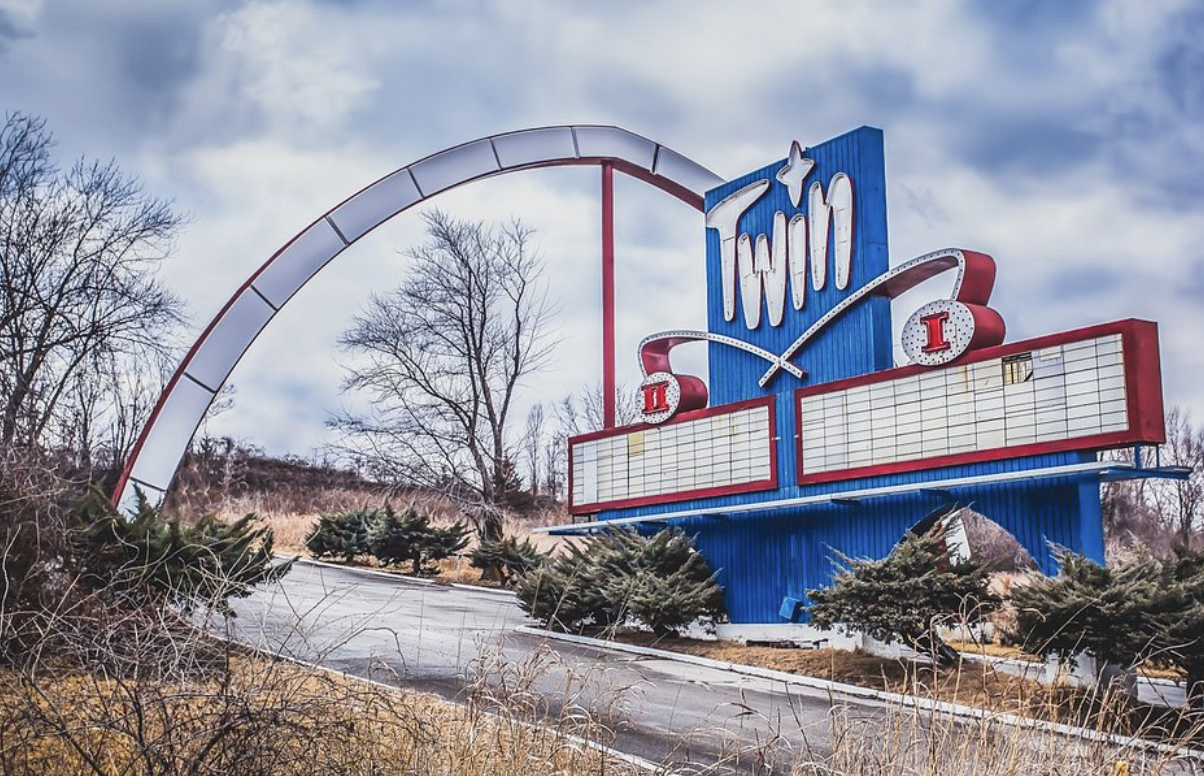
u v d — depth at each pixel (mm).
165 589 11555
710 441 21891
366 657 15797
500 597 28828
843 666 17188
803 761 8078
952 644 18203
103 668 6613
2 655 6906
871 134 19844
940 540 17234
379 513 35812
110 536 12500
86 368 36188
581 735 9023
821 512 19656
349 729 6535
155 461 24797
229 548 13766
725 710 13969
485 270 39312
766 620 20438
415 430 36969
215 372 25625
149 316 37312
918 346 17797
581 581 22078
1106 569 13781
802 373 20266
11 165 35250
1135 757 8133
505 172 28578
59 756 6406
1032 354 16203
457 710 8359
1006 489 16609
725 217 22422
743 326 21812
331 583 28531
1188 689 12555
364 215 27266
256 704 6516
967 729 7738
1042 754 7359
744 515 21188
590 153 28609
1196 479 42719
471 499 38438
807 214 20719
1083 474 15391
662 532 21875
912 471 17828
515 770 7414
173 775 6031
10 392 21938
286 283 26484
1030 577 14789
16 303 34938
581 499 24922
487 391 38625
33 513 10742
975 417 16938
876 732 7844
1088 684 13586
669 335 23359
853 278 19672
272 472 51469
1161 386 15203
